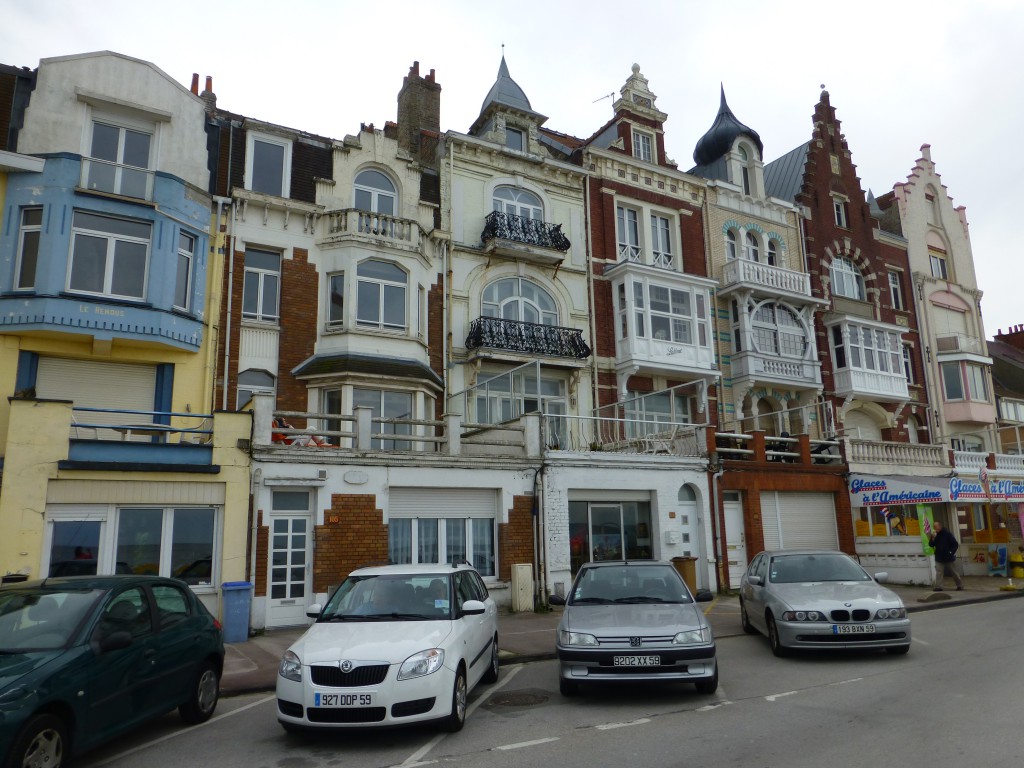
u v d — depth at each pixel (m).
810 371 26.41
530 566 15.83
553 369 22.03
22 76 16.31
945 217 33.31
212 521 13.41
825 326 27.73
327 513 14.16
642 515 18.53
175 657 7.45
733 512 19.86
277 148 19.38
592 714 7.80
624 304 23.39
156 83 17.28
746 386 24.95
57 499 12.28
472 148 22.34
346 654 7.01
